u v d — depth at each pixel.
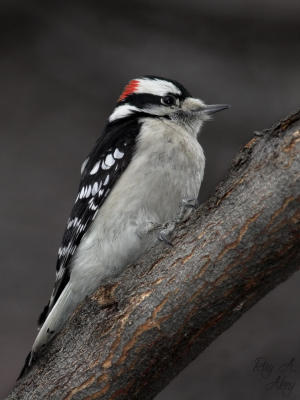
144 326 3.24
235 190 3.23
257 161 3.23
